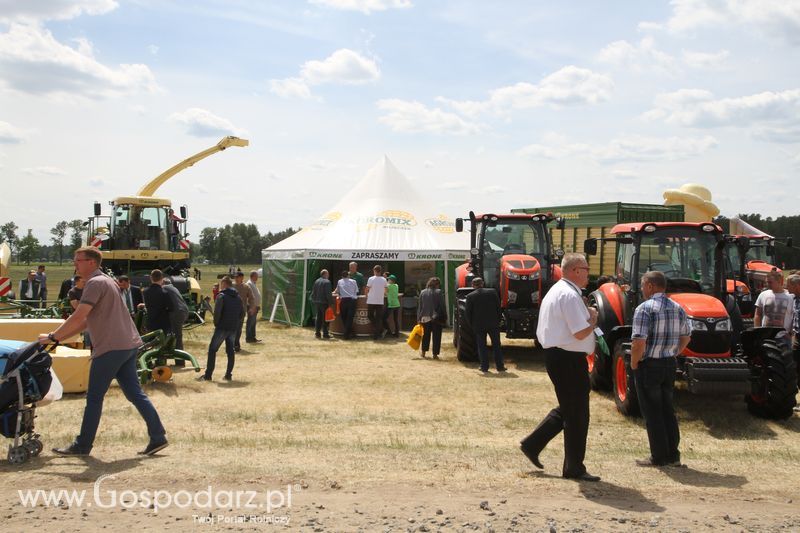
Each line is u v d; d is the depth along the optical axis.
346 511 4.75
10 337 9.78
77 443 6.12
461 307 12.98
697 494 5.38
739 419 8.52
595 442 7.34
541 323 5.65
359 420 8.34
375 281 16.72
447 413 8.80
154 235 19.39
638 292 9.20
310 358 13.48
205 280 49.56
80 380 9.43
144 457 6.15
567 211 19.27
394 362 13.09
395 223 20.39
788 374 8.12
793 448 7.18
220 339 10.85
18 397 5.86
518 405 9.33
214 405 9.09
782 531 4.51
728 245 13.19
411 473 5.82
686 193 18.69
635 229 9.31
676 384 10.63
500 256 13.66
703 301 8.32
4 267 16.77
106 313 6.04
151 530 4.30
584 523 4.58
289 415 8.52
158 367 10.44
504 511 4.80
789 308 8.76
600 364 9.73
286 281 20.23
